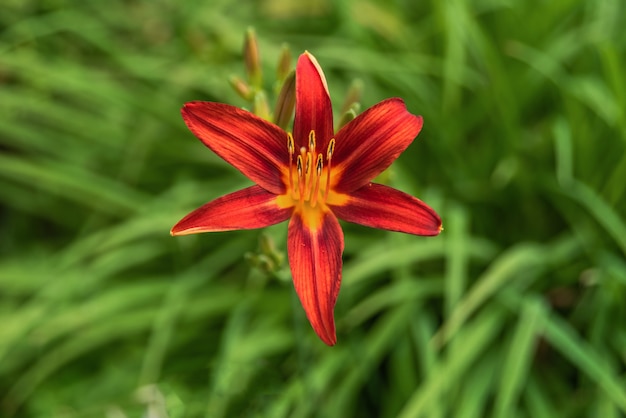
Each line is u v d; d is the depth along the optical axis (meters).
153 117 0.77
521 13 0.80
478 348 0.65
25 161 0.74
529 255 0.69
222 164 0.77
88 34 0.84
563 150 0.69
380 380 0.72
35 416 0.69
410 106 0.76
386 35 0.81
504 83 0.74
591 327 0.69
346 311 0.67
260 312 0.72
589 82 0.73
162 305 0.71
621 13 0.80
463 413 0.63
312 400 0.61
